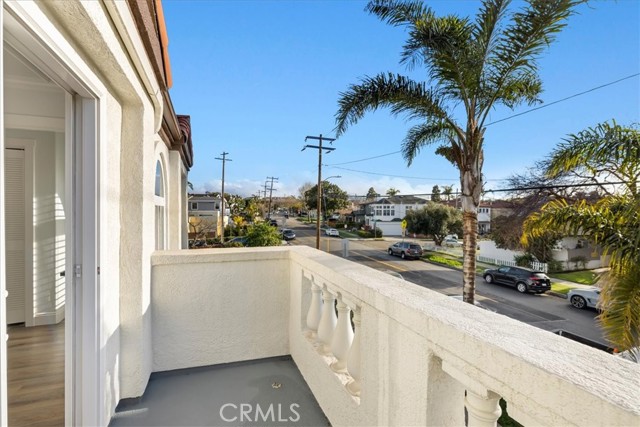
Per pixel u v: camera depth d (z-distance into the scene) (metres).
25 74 2.40
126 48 1.72
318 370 2.13
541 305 12.34
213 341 2.64
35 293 3.51
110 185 1.94
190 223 29.47
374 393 1.39
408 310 1.13
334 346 1.92
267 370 2.60
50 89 2.70
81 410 1.69
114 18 1.46
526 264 18.27
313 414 2.04
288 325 2.85
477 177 6.77
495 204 20.56
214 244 26.02
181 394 2.26
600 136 4.66
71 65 1.35
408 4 6.01
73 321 1.69
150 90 2.30
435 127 7.46
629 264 4.02
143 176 2.20
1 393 0.88
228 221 41.81
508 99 6.57
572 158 4.85
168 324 2.53
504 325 0.94
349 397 1.66
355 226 46.03
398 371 1.21
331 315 2.13
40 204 3.55
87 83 1.54
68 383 1.68
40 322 3.52
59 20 1.24
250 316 2.73
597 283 4.78
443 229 27.61
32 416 1.88
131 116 2.19
